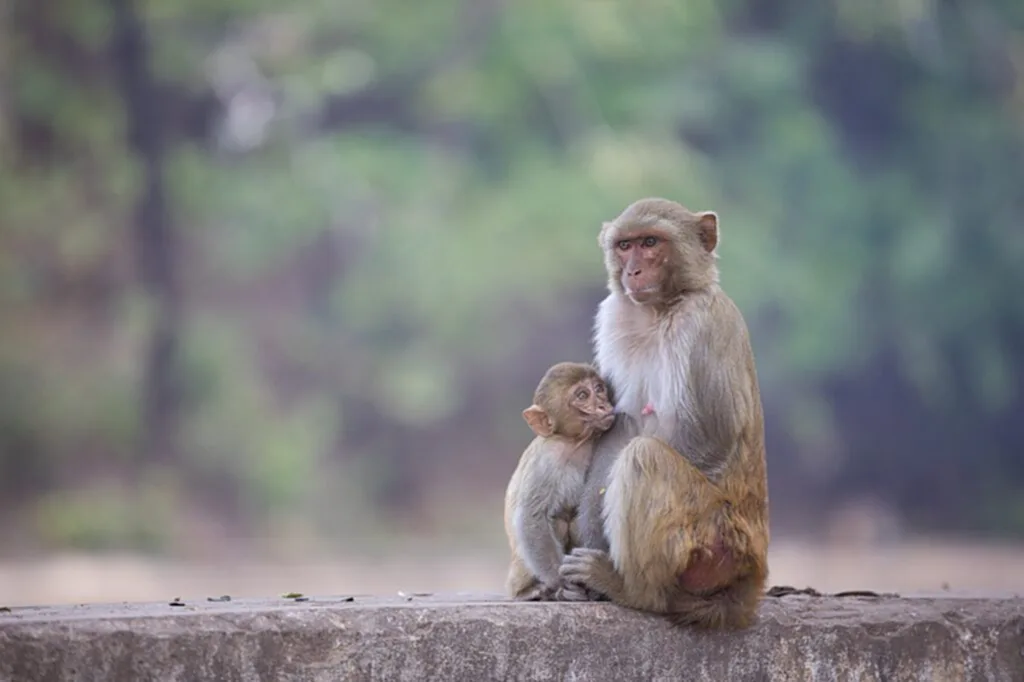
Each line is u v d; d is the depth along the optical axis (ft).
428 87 109.09
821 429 108.68
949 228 110.01
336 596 24.26
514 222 103.40
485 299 105.50
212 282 110.42
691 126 110.93
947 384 112.27
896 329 111.45
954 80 115.24
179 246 109.29
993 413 114.42
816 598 23.35
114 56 108.47
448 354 106.93
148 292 104.73
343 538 97.30
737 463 21.59
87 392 102.27
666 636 21.13
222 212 109.09
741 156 111.04
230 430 101.45
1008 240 111.65
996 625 22.54
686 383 21.77
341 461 106.01
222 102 113.19
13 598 65.16
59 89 108.06
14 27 108.27
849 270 109.81
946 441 114.11
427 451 107.55
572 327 109.09
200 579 72.54
